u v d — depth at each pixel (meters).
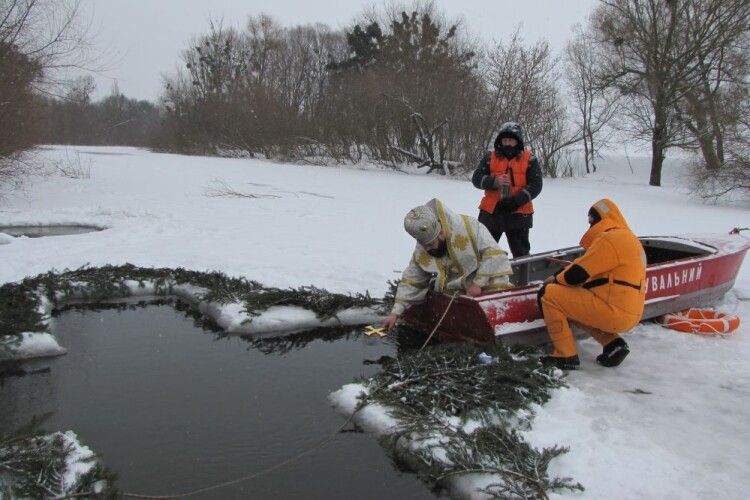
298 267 7.99
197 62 46.09
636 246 4.70
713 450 3.70
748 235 12.27
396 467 3.71
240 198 15.62
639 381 4.66
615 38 27.80
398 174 27.75
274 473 3.62
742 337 5.59
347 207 14.56
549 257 6.40
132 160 29.34
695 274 6.07
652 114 29.41
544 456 3.48
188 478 3.56
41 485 3.29
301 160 33.28
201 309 6.55
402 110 29.48
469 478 3.43
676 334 5.64
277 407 4.44
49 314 6.30
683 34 26.56
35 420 3.78
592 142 34.84
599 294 4.69
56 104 15.66
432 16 33.88
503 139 6.86
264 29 47.75
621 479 3.39
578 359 4.88
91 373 5.02
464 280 5.22
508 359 4.64
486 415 3.99
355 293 6.81
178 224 11.17
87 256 8.32
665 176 33.31
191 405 4.46
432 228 4.98
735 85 24.30
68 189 16.31
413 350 5.14
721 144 21.88
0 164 14.02
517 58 27.38
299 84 43.34
